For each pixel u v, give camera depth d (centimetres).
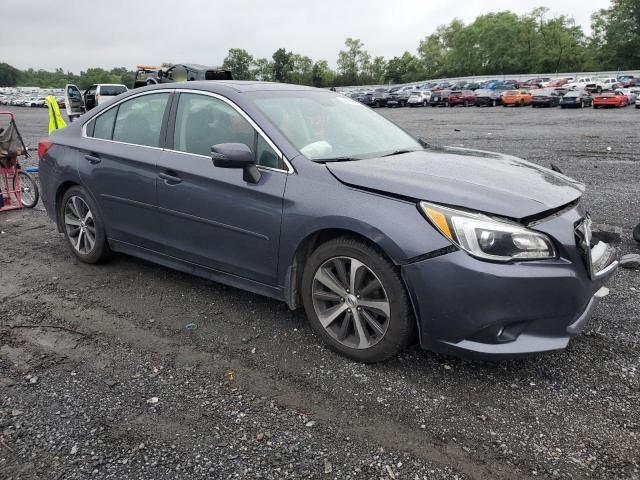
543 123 2425
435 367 311
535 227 272
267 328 361
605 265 311
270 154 339
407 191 287
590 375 303
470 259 268
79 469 232
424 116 3359
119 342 344
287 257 328
